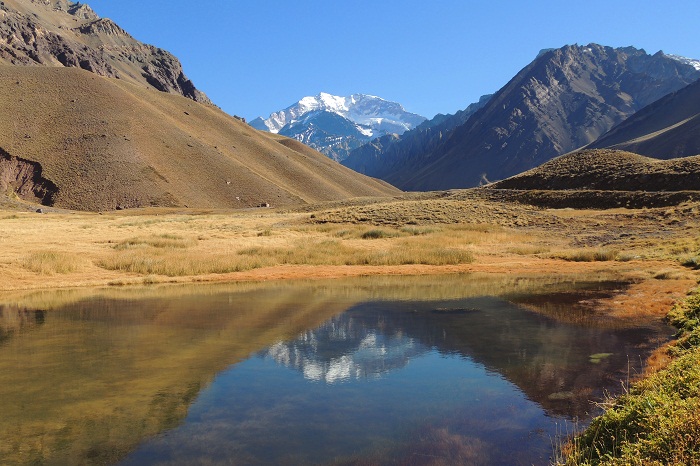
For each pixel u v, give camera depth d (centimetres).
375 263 2878
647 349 1019
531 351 1042
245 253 3114
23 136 14700
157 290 2053
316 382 877
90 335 1234
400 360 1005
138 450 621
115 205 13088
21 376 911
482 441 636
